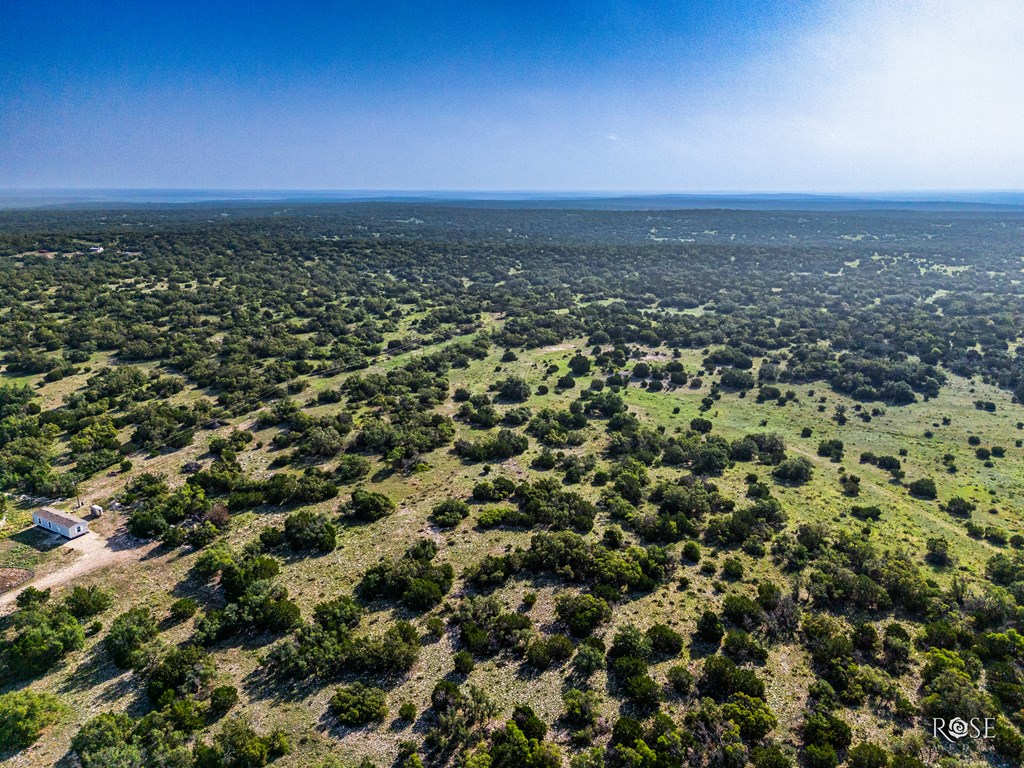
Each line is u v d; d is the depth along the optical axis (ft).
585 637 162.40
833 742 129.70
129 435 287.48
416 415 312.71
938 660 150.41
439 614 172.24
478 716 135.54
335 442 277.03
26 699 131.23
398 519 223.92
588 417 336.29
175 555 199.82
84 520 217.15
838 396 373.61
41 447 259.39
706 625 163.02
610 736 132.57
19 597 172.14
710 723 130.82
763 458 287.28
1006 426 324.60
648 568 188.96
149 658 147.23
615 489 245.65
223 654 156.35
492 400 358.84
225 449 272.10
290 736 131.95
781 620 168.04
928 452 297.53
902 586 179.52
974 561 205.87
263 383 357.61
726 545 210.18
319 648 151.23
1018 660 157.07
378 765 124.98
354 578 189.06
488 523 216.74
